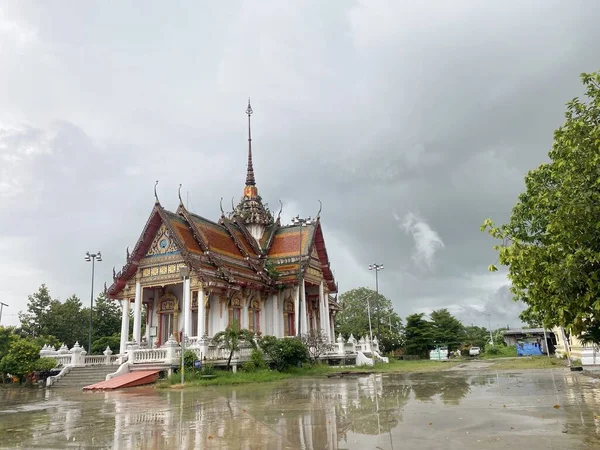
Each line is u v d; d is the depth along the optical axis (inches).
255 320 1519.4
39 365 1175.6
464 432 377.4
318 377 1117.1
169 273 1316.4
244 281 1407.5
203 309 1270.9
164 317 1434.5
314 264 1695.4
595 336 390.0
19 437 426.6
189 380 983.6
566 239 349.7
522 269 375.9
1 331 1274.6
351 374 1195.9
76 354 1202.0
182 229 1364.4
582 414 442.6
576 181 355.6
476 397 612.1
